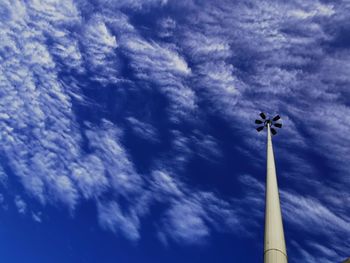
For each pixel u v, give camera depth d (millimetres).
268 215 16875
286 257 14750
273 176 20312
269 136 26781
